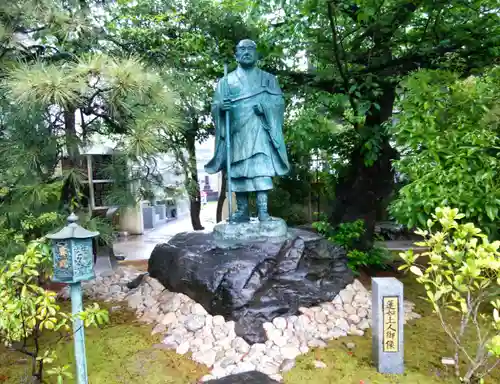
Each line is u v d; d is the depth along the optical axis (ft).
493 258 9.39
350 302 16.49
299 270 16.35
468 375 10.77
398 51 24.34
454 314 16.10
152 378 11.78
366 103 19.51
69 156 15.76
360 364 12.37
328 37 21.16
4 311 8.90
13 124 13.84
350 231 21.93
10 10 13.43
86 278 10.32
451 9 20.26
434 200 13.14
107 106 14.06
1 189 13.75
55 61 15.37
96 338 14.47
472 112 13.33
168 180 20.56
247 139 17.43
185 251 16.96
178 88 17.89
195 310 15.03
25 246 13.03
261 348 13.11
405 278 21.44
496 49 19.34
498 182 12.73
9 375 12.01
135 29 19.13
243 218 18.95
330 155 27.04
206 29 22.39
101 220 17.01
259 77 17.87
